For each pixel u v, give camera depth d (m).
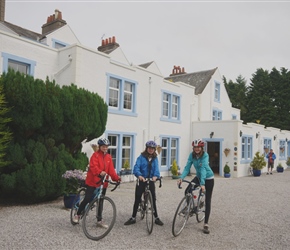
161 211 7.23
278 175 19.66
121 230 5.40
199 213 6.20
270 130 24.42
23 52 10.48
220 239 5.16
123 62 16.95
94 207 5.16
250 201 9.09
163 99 16.91
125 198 8.85
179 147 17.95
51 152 7.74
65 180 7.56
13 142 7.37
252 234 5.52
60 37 14.11
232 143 17.81
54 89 7.70
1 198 8.12
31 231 5.17
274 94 41.94
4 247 4.38
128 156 14.23
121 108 13.54
